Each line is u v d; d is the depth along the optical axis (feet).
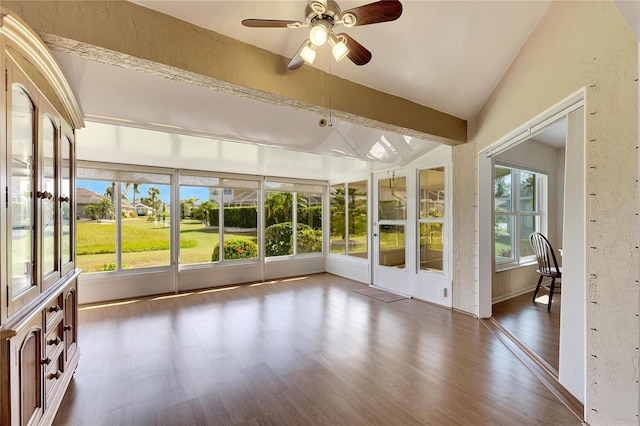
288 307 13.88
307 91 7.95
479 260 12.15
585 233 5.94
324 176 20.86
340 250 21.18
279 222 20.94
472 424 6.08
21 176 4.98
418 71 8.86
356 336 10.52
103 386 7.41
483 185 11.95
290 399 6.93
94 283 14.58
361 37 7.44
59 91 6.38
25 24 4.44
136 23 5.66
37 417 5.27
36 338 5.30
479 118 11.57
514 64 8.91
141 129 9.98
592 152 5.77
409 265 15.71
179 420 6.23
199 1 5.88
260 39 6.98
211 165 16.24
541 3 7.16
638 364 4.91
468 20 7.36
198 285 17.31
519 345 9.68
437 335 10.55
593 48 5.80
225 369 8.26
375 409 6.57
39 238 5.39
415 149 13.48
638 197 4.69
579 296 6.78
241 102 8.50
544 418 6.23
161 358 8.88
